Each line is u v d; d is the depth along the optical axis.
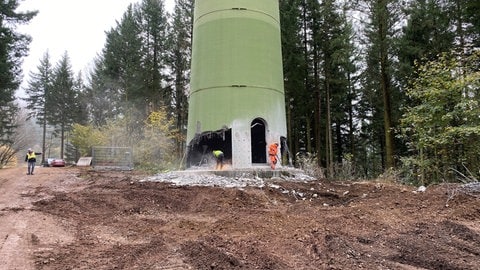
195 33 16.97
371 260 5.68
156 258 5.84
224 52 15.57
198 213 9.45
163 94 37.91
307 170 17.61
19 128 54.88
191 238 7.02
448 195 9.31
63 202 10.57
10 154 50.19
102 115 46.19
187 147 16.45
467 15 19.97
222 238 6.90
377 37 22.14
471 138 13.77
